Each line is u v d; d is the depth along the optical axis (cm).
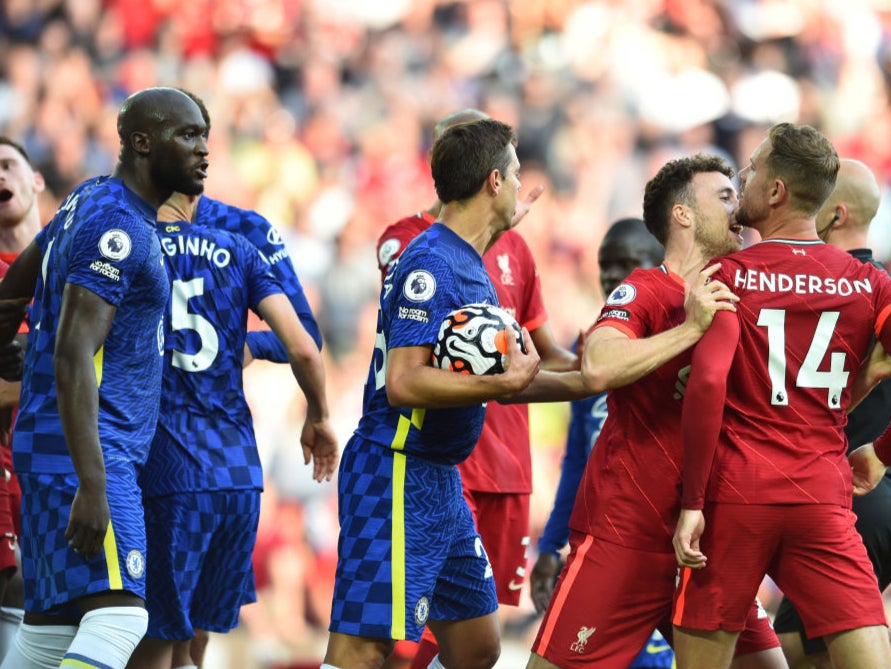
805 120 5428
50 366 1358
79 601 1321
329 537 3606
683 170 1487
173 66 5222
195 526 1552
